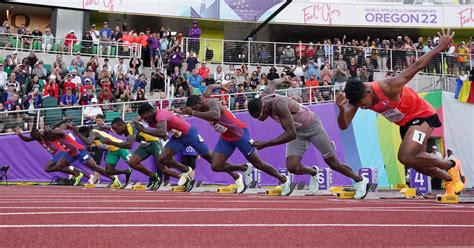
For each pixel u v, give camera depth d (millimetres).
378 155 14797
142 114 8141
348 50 18391
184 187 9383
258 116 6758
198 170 13703
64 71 16016
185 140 8719
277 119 6922
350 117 5301
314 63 18062
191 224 2918
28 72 15320
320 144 7246
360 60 18219
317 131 7266
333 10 24484
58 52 17297
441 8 24906
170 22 23812
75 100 14297
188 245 2127
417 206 4992
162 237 2354
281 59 18750
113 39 18328
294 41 26547
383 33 25953
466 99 15633
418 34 25953
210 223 2992
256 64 18688
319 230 2709
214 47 20391
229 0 22828
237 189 8734
